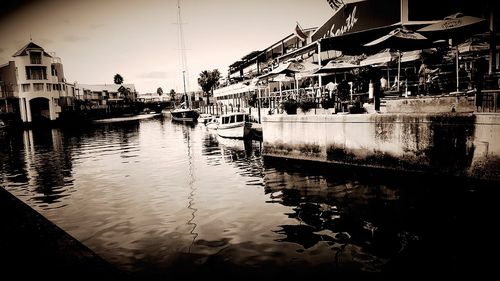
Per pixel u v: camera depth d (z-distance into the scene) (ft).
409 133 42.60
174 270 24.11
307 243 27.40
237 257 25.61
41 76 226.38
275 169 55.57
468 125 37.40
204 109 238.89
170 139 118.52
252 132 98.37
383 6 75.87
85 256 15.65
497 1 42.65
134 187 50.78
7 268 14.65
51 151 100.27
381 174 45.96
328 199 38.55
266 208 37.01
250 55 158.81
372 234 28.48
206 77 284.20
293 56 97.14
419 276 21.84
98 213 38.81
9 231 18.54
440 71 56.24
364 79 59.82
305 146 56.85
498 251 24.52
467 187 37.86
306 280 21.84
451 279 21.33
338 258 24.61
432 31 40.09
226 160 69.77
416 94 50.72
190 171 60.70
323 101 55.93
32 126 216.54
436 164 40.40
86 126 215.72
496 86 37.55
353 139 49.08
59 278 13.85
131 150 94.32
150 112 419.54
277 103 79.41
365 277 21.91
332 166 52.39
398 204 35.01
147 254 27.02
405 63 67.87
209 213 36.63
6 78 241.35
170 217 36.04
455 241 26.37
